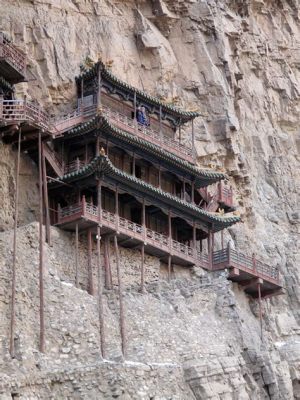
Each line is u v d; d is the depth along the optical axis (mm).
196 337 54344
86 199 57844
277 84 84688
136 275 58094
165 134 67125
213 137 72750
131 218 61438
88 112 60562
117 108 63406
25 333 45688
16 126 51219
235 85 76812
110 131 58812
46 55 62719
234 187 73750
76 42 65875
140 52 71000
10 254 48438
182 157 65688
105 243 56281
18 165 50562
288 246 76188
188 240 65562
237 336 57688
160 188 62750
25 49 61875
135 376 47250
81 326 48375
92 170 55562
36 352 45312
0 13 62250
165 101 66750
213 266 62844
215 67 74875
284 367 60594
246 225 73562
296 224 78812
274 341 65688
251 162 78188
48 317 47594
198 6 75750
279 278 66250
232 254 62594
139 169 63250
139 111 64562
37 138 53531
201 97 73375
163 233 63375
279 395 58000
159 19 73375
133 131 62375
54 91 62156
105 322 50500
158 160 63312
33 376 43656
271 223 76875
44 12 64688
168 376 49281
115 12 70812
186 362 51938
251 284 63656
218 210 67250
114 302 52812
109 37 68500
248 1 83312
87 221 54031
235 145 73688
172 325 54062
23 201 55562
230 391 52406
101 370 46250
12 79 55438
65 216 54188
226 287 59594
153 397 47531
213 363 52500
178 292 57531
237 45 79125
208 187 70812
